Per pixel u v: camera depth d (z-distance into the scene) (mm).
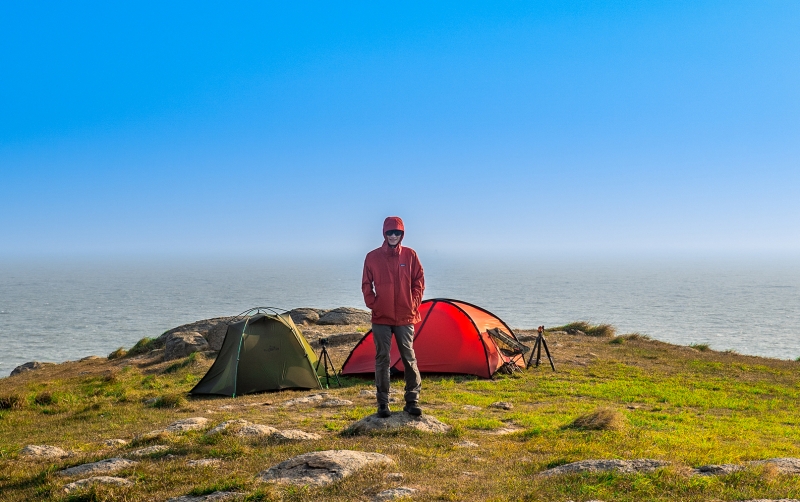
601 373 20938
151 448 9477
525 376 20109
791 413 15695
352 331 29219
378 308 9883
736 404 16406
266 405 15516
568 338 29266
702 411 15477
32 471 9117
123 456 9047
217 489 6879
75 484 7637
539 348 21859
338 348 25484
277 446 9031
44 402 18422
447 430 9977
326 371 19250
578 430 10477
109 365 29500
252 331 18656
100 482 7531
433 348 20594
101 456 9312
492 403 15195
